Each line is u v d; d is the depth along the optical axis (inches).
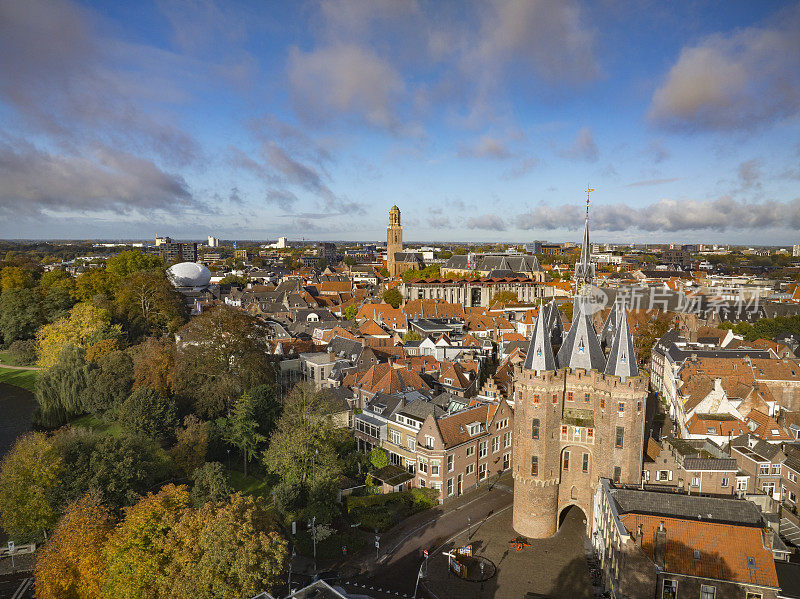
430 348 5433.1
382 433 3363.7
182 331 4338.1
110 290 6131.9
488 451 3324.3
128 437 2839.6
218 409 3796.8
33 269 7298.2
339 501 2938.0
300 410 3208.7
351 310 7662.4
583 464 2755.9
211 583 1685.5
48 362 4741.6
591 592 2266.2
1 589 2245.3
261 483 3240.7
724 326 6043.3
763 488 3014.3
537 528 2684.5
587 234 2819.9
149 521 1940.2
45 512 2488.9
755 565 1923.0
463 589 2268.7
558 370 2682.1
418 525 2787.9
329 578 2300.7
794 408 3949.3
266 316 7519.7
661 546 1995.6
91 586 1868.8
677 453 2989.7
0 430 3954.2
